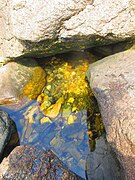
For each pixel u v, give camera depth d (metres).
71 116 1.11
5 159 0.90
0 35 1.14
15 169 0.87
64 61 1.20
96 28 1.02
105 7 1.01
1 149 0.99
